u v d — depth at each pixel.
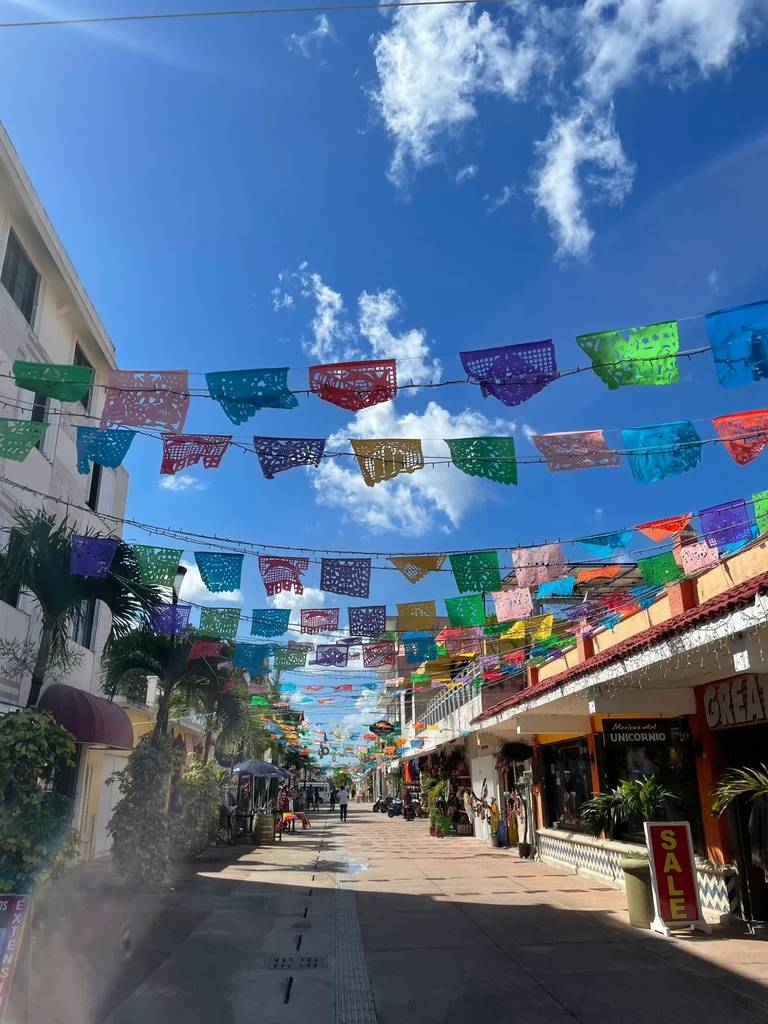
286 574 8.34
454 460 6.12
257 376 5.67
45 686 12.16
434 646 11.33
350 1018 5.67
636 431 5.99
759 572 7.87
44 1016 5.51
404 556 8.06
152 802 11.69
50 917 7.11
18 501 11.20
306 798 44.00
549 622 11.18
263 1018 5.66
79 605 8.60
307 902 10.80
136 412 5.95
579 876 13.17
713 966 6.95
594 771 12.59
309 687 20.06
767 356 4.91
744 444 5.92
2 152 10.48
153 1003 5.96
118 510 16.92
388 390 5.61
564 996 6.16
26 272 12.02
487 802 22.03
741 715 8.61
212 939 8.30
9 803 6.12
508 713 13.24
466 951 7.75
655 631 7.77
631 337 5.17
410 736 31.09
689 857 8.62
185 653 12.61
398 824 32.22
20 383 6.01
